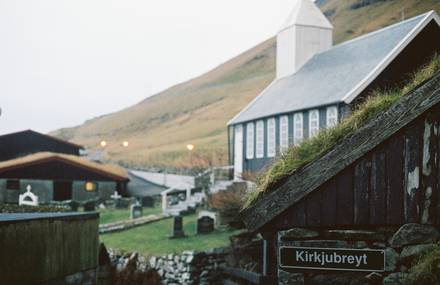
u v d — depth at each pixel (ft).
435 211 17.47
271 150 101.60
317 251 18.10
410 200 17.65
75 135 617.21
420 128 17.74
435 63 18.88
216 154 255.29
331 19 493.36
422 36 84.17
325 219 18.07
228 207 71.05
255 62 582.76
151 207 121.90
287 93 106.22
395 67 81.00
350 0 510.58
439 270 16.19
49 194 141.18
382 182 17.84
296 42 119.24
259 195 18.99
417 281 16.56
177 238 69.56
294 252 18.25
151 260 60.29
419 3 347.97
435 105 17.57
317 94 90.74
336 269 17.94
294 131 93.66
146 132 503.61
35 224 24.20
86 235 32.09
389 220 17.69
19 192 138.82
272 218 18.25
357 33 420.36
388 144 17.89
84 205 110.63
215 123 425.69
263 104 112.06
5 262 21.21
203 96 544.21
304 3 122.42
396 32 88.99
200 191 104.94
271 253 18.97
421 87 17.47
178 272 55.11
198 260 53.88
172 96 610.65
